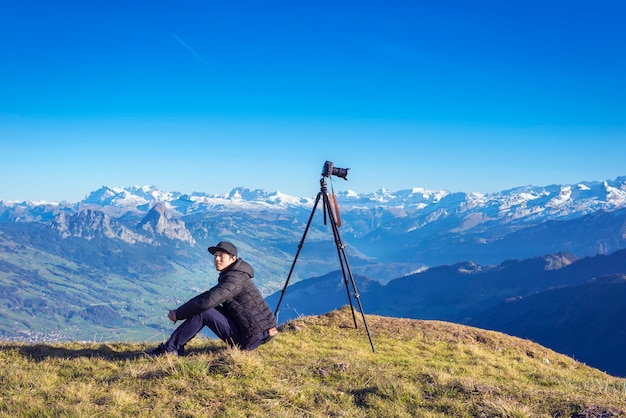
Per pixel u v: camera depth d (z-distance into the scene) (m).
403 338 7.04
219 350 5.28
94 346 5.55
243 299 4.99
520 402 3.94
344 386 4.30
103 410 3.67
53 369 4.55
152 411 3.69
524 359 6.84
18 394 3.93
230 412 3.71
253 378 4.29
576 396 4.02
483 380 4.91
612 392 4.46
